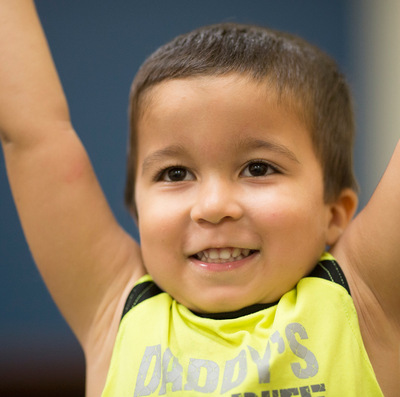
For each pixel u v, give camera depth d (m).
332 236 1.76
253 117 1.55
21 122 1.77
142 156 1.68
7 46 1.79
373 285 1.59
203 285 1.56
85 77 3.59
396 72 3.55
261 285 1.55
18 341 3.37
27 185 1.78
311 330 1.50
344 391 1.43
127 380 1.56
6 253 3.47
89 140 3.55
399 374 1.59
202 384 1.47
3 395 3.16
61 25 3.62
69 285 1.79
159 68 1.67
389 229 1.55
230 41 1.78
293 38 1.97
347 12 3.71
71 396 3.17
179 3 3.66
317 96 1.74
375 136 3.56
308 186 1.61
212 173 1.55
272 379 1.43
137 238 3.44
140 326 1.65
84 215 1.78
